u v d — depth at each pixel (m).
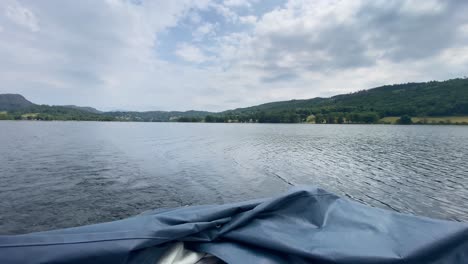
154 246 2.46
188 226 2.64
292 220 2.88
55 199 11.79
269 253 2.56
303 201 3.05
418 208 11.92
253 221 2.87
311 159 24.95
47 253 2.07
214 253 2.61
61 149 28.86
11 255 2.02
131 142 39.84
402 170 19.88
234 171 18.91
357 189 14.70
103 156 24.47
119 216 10.20
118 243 2.25
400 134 64.50
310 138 51.97
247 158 25.34
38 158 22.45
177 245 2.61
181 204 11.77
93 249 2.16
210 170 19.11
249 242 2.66
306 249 2.43
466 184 15.80
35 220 9.65
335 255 2.35
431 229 2.60
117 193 12.88
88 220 9.77
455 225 2.61
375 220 2.84
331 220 2.87
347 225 2.79
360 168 20.50
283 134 64.94
